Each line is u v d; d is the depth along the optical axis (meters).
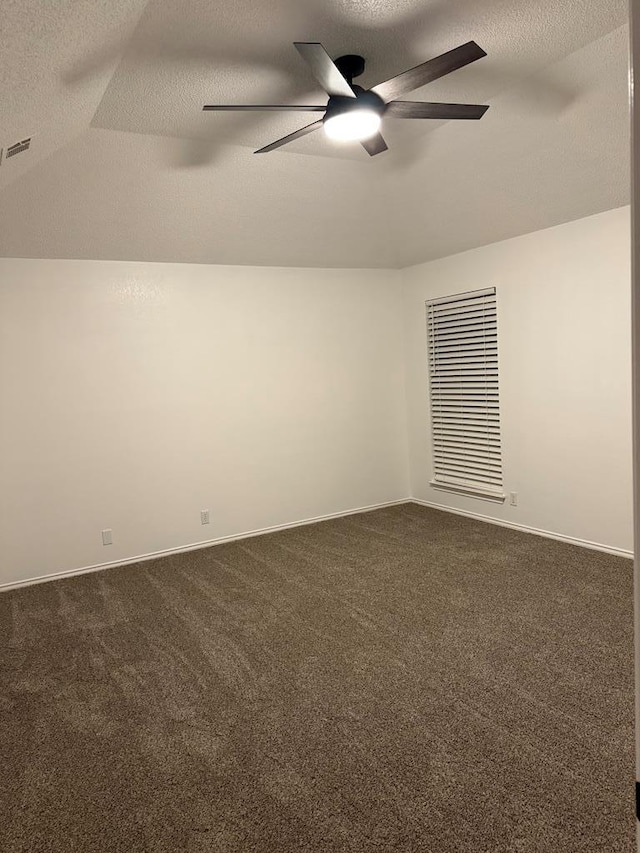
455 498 5.75
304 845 1.93
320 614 3.68
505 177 4.04
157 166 3.71
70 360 4.57
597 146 3.49
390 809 2.06
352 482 5.93
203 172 3.87
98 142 3.38
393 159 4.11
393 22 2.53
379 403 6.04
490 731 2.46
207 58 2.69
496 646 3.15
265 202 4.36
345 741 2.45
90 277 4.61
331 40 2.63
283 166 3.99
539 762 2.25
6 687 3.01
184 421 5.05
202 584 4.30
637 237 0.54
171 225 4.38
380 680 2.90
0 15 1.53
